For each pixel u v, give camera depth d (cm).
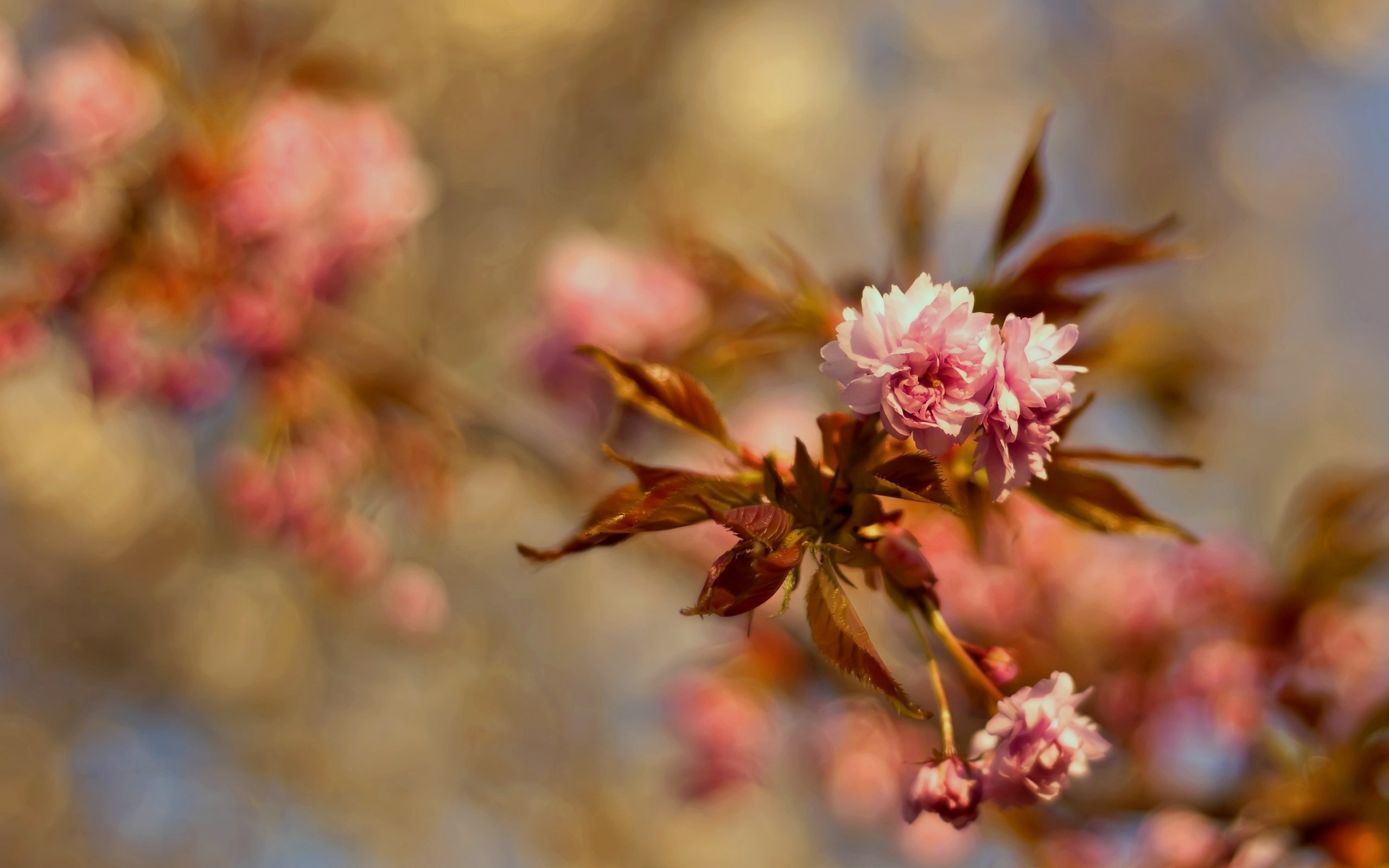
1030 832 139
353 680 358
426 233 343
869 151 396
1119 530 118
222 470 150
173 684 356
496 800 363
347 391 144
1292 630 138
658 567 158
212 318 142
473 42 359
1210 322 359
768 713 157
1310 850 130
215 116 141
